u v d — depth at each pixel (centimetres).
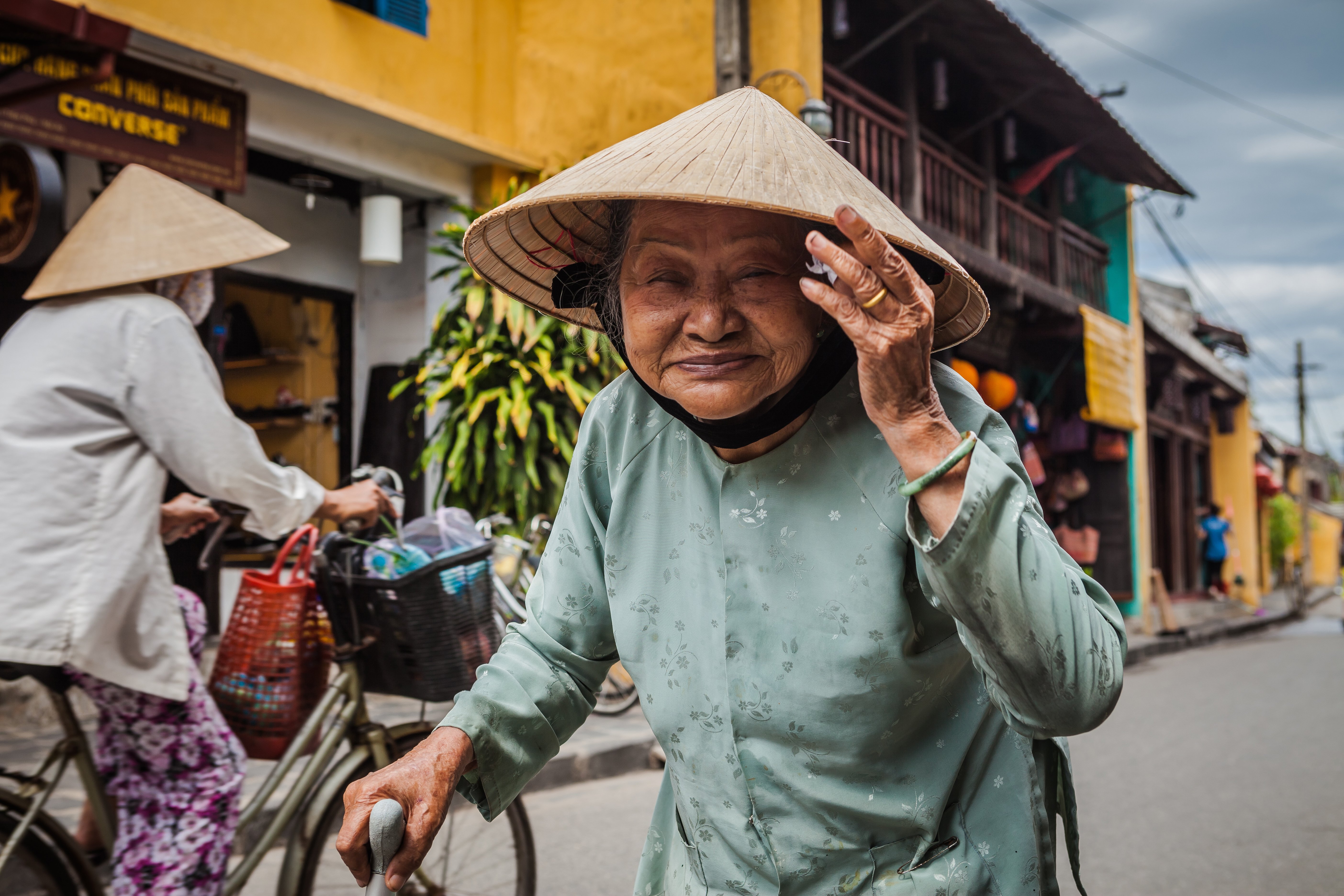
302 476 231
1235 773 554
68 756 219
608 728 566
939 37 902
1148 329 1509
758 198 96
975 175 1058
